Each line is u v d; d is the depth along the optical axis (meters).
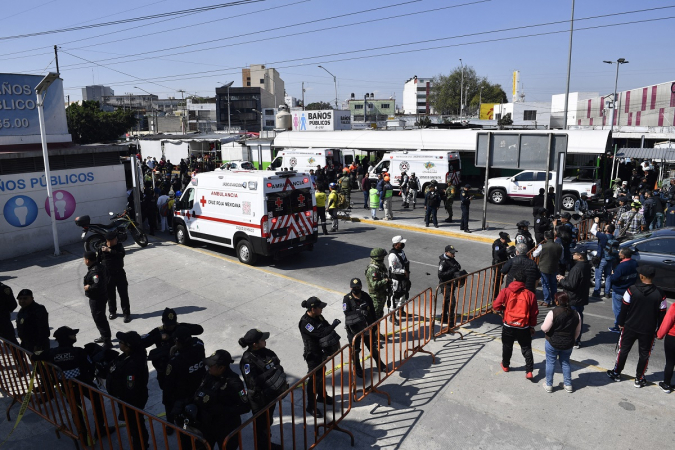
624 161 27.62
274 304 10.19
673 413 5.93
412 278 12.09
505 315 6.80
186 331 5.08
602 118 54.50
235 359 7.70
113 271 9.06
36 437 5.73
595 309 9.77
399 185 26.23
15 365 6.26
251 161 37.78
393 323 7.02
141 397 5.28
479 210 22.23
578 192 21.81
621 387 6.58
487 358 7.52
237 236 13.16
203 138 42.16
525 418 5.86
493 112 69.50
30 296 6.60
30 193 14.33
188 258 13.70
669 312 6.16
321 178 24.72
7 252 13.93
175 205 15.07
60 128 16.39
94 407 5.15
